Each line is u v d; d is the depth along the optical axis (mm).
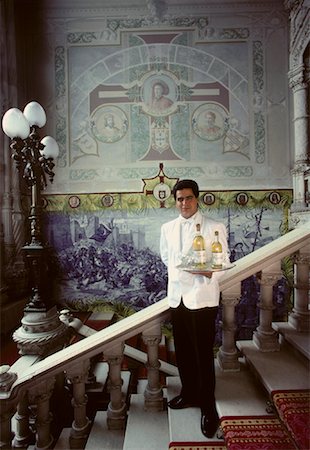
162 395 2898
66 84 7258
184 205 2453
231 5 7262
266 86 7238
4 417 2605
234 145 7238
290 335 2881
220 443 2275
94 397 3949
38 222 3734
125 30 7277
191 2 7262
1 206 6289
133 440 2514
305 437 1908
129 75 7270
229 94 7250
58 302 7148
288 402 2188
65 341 3818
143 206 7172
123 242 7180
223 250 2416
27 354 3383
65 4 7266
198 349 2414
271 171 7180
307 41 6375
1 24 6164
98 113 7270
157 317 2809
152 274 7156
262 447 2033
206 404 2426
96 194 7184
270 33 7238
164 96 7273
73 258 7172
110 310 7152
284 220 7121
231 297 2885
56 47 7277
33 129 3654
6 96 6270
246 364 3047
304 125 6711
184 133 7246
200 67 7277
